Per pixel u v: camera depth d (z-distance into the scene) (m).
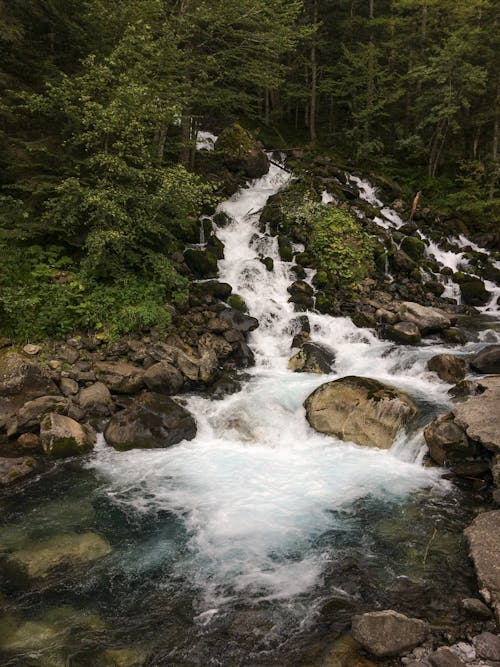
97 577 4.78
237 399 8.70
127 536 5.45
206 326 10.41
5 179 10.81
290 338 11.34
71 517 5.79
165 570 4.88
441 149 24.38
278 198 16.17
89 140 9.70
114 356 9.03
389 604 4.32
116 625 4.16
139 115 9.73
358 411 7.77
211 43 15.37
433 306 13.75
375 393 7.87
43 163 10.49
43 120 11.14
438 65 22.23
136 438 7.50
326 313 12.18
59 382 8.23
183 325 10.14
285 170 19.72
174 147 15.30
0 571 4.81
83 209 9.52
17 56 11.93
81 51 12.23
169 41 11.39
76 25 11.69
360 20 24.97
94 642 3.97
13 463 6.71
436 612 4.18
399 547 5.17
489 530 5.11
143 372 8.69
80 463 7.07
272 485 6.54
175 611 4.32
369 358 10.39
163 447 7.56
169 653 3.86
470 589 4.47
